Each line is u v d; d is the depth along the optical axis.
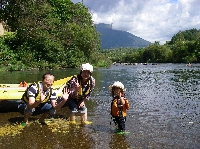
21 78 15.38
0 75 17.80
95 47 41.56
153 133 4.77
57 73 20.98
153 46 101.12
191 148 4.01
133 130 4.96
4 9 33.44
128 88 11.47
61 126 5.25
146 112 6.49
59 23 34.91
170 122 5.53
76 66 33.06
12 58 27.19
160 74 21.48
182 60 83.81
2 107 6.57
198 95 9.26
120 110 4.94
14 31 34.25
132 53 119.75
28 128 5.12
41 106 5.48
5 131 4.92
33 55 28.81
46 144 4.21
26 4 31.48
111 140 4.39
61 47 32.19
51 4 40.47
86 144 4.20
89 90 5.39
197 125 5.29
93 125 5.31
